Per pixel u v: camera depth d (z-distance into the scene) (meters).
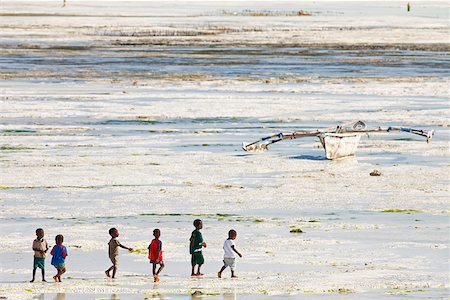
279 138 152.75
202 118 189.62
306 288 75.81
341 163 143.00
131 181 126.50
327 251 90.06
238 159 144.88
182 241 94.00
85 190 120.25
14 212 107.06
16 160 140.50
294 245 92.31
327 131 154.75
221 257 87.62
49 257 86.75
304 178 130.38
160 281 78.19
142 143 159.00
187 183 125.88
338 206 112.12
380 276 80.38
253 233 97.62
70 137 163.88
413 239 95.38
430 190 122.00
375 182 127.44
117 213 107.25
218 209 110.12
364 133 161.88
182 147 155.62
